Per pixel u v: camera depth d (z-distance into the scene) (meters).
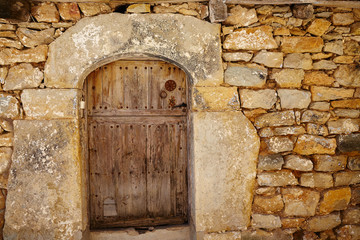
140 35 1.95
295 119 2.11
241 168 2.08
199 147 2.04
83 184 2.08
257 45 2.05
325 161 2.14
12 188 1.91
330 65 2.11
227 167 2.07
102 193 2.30
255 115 2.10
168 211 2.38
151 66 2.28
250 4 2.02
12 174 1.91
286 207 2.14
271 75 2.09
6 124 1.92
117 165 2.29
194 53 2.00
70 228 1.97
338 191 2.17
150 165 2.33
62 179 1.94
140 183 2.33
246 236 2.12
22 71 1.91
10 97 1.90
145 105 2.29
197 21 1.99
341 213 2.21
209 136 2.05
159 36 1.96
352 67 2.12
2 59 1.89
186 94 2.32
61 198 1.95
